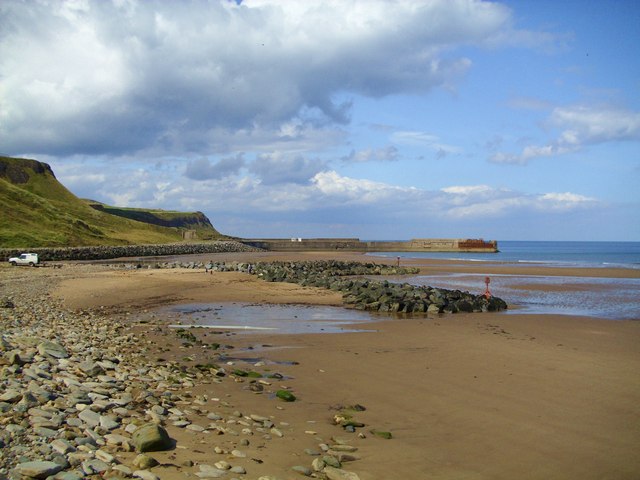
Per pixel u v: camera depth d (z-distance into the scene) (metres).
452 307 27.92
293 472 7.59
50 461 6.75
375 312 27.84
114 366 13.26
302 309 28.77
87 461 6.96
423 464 8.41
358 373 14.41
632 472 8.31
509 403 11.74
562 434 9.89
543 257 119.25
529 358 16.20
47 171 149.75
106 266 60.81
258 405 11.20
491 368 14.95
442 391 12.67
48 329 18.34
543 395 12.35
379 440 9.41
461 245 150.00
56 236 96.56
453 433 9.88
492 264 81.50
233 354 16.89
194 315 25.94
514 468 8.38
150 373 13.12
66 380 10.76
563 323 23.75
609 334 20.83
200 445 8.31
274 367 15.13
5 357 11.62
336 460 8.21
